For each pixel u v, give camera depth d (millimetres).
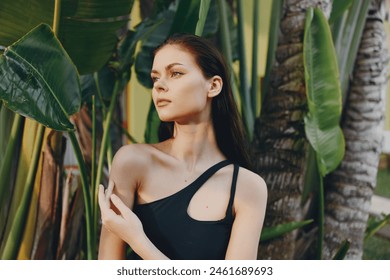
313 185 1896
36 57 1086
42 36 1094
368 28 1921
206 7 1295
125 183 869
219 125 937
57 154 1574
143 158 884
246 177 904
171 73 859
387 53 1944
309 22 1617
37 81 1076
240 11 1963
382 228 2025
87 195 1423
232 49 1993
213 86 888
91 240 1459
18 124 1562
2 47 1422
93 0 1306
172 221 857
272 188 1775
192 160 898
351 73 1929
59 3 1253
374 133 1905
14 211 1579
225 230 881
